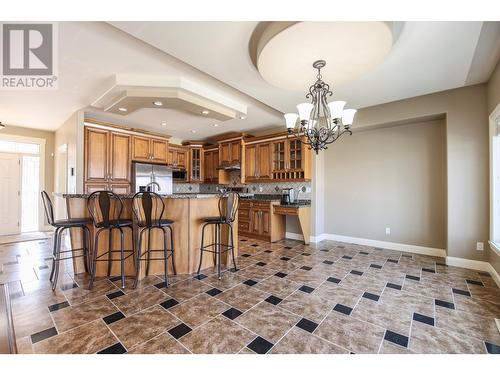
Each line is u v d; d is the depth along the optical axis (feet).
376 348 5.17
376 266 10.46
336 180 15.37
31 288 8.04
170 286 8.30
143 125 15.89
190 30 6.25
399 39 6.57
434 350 5.11
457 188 10.28
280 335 5.60
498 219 9.11
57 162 17.25
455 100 10.30
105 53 7.62
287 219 16.39
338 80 8.16
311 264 10.75
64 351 4.98
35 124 15.94
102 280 8.79
